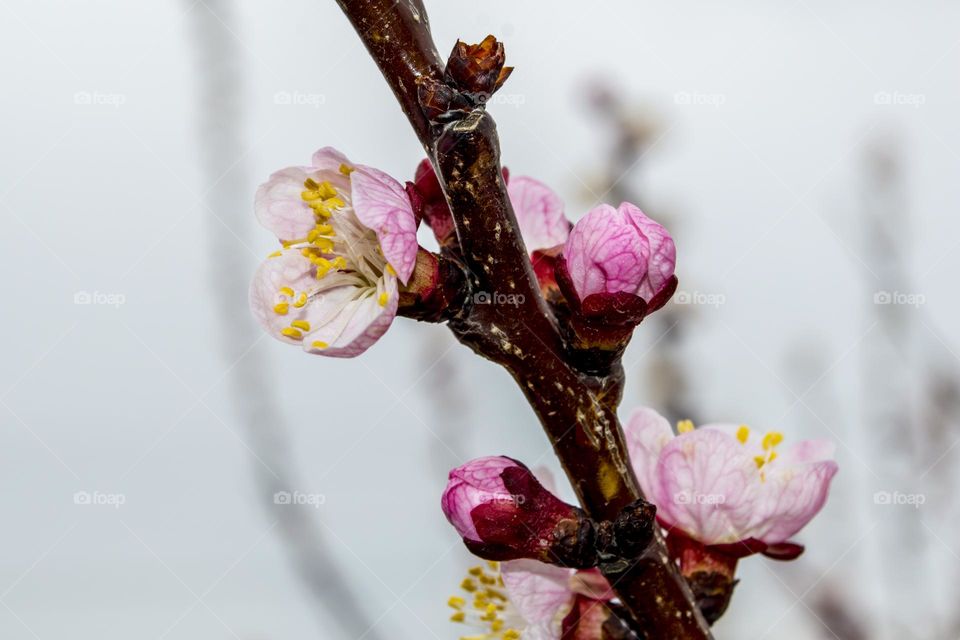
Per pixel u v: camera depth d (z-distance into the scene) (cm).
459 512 27
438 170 27
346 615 37
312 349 27
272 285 28
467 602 31
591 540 27
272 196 28
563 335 27
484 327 27
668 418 37
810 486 29
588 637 28
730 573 29
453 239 28
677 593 27
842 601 37
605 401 27
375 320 27
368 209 27
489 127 27
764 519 28
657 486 29
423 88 27
